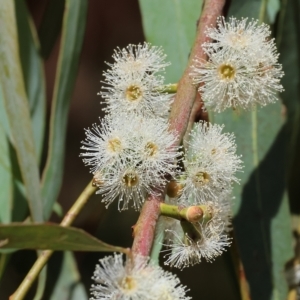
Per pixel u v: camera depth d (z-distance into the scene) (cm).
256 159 47
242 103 41
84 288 47
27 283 40
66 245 38
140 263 38
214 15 42
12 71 45
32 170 45
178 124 40
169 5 47
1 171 48
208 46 41
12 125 45
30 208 45
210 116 44
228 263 48
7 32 45
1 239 38
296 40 48
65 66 47
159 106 41
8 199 48
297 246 47
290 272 46
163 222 40
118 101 41
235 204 46
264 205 46
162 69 43
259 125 47
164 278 38
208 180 40
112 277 38
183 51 47
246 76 41
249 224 46
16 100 45
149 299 37
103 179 40
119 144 40
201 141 40
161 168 39
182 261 39
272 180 46
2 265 46
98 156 40
